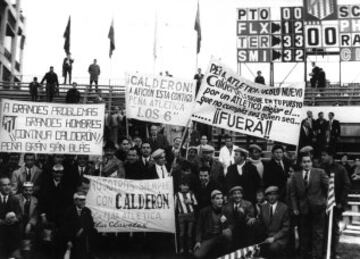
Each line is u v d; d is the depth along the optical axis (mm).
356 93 29156
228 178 11711
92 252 10492
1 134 12344
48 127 12461
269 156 19875
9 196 10641
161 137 14594
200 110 12898
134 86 13539
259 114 12859
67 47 33000
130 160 11945
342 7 28750
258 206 11297
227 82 12945
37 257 10562
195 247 10609
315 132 18781
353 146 24594
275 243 10508
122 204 11289
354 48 28547
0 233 10359
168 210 11305
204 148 11828
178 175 11656
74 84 24328
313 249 10445
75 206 10508
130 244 11742
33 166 12398
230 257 9797
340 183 11008
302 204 10523
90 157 16141
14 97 29984
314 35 28844
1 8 45625
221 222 10609
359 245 12062
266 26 29156
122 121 19688
